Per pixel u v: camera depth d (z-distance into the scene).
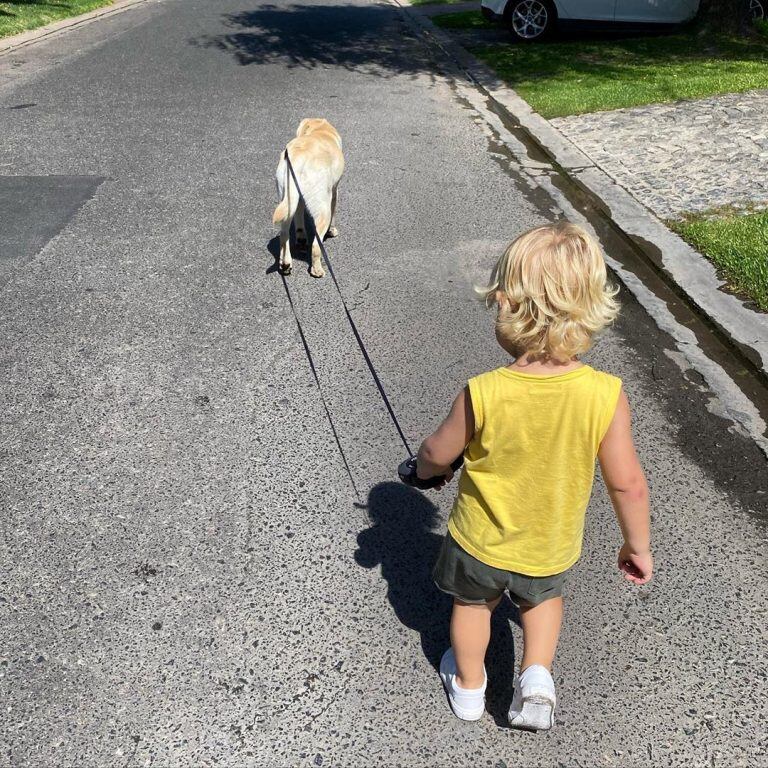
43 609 2.87
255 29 15.16
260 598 2.92
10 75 11.42
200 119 9.24
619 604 2.91
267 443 3.78
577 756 2.38
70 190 7.01
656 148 7.75
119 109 9.65
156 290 5.25
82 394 4.15
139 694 2.56
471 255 5.82
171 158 7.88
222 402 4.09
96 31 14.99
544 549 2.05
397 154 8.10
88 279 5.40
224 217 6.46
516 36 13.23
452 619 2.31
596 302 1.87
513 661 2.69
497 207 6.71
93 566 3.06
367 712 2.51
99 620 2.83
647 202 6.59
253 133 8.71
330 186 5.09
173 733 2.44
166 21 16.05
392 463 3.65
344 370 4.38
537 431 1.92
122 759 2.36
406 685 2.60
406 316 4.96
